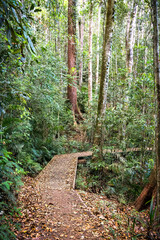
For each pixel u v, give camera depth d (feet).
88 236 9.65
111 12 21.43
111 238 9.78
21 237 8.71
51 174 20.35
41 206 12.62
